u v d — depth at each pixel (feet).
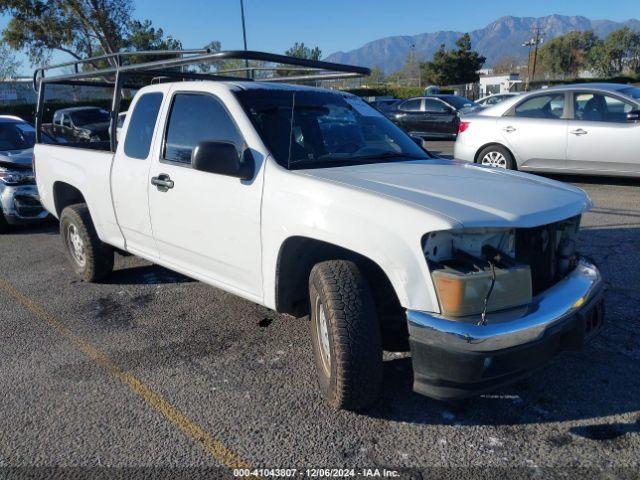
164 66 14.88
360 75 16.06
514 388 11.82
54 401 11.92
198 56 13.39
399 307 11.84
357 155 13.47
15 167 27.30
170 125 14.71
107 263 19.12
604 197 29.25
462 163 13.97
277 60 12.98
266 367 13.15
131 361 13.65
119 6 112.78
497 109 33.94
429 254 9.39
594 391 11.59
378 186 10.73
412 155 14.20
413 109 62.95
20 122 31.76
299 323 15.61
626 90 30.68
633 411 10.86
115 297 18.12
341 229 10.38
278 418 11.05
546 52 273.54
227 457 9.94
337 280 10.38
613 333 13.97
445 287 9.18
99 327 15.76
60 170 19.43
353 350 10.16
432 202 9.87
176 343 14.57
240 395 11.94
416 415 11.00
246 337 14.83
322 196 10.84
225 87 13.57
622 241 21.56
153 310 16.89
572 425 10.50
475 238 9.63
